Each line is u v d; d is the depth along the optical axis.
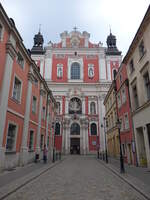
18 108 15.16
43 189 7.38
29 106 17.86
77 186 7.97
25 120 16.66
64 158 28.56
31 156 18.47
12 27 13.26
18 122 15.18
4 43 12.47
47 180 9.40
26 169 13.17
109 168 14.79
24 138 16.22
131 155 18.56
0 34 12.05
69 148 41.09
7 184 7.91
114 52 50.34
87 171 13.20
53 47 50.56
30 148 19.02
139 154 16.03
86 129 42.47
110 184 8.50
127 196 6.42
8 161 13.00
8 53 12.79
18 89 15.78
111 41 53.59
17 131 14.89
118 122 13.59
